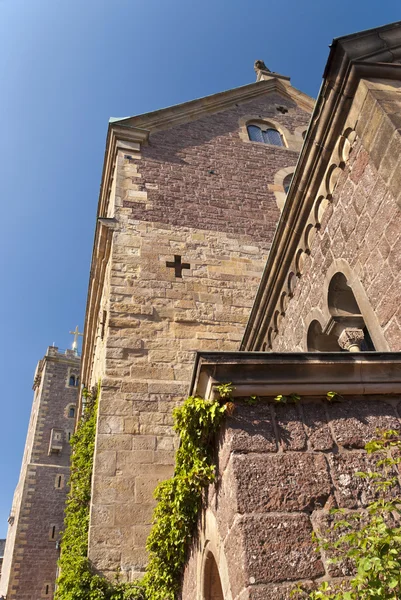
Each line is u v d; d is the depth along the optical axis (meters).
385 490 3.52
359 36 6.30
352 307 7.15
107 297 11.89
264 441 3.68
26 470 42.16
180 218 13.07
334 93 6.38
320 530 3.28
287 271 8.50
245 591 3.02
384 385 3.99
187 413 4.23
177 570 6.20
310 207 7.57
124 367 9.87
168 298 11.28
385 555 2.78
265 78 20.62
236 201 14.14
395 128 5.36
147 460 8.72
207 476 4.12
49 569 37.62
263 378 3.94
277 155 16.31
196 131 16.11
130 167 13.81
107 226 12.14
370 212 6.02
